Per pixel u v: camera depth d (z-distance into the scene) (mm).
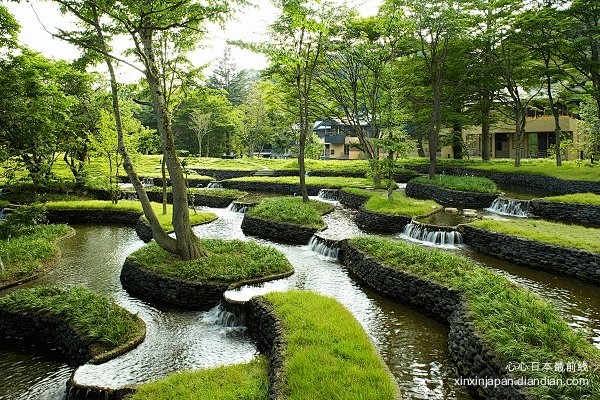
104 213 25953
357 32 26078
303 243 19562
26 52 21172
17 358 10641
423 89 35031
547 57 30172
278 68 26109
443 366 9164
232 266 14141
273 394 7137
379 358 8266
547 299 12242
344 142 63969
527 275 14391
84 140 29328
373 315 11875
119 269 16531
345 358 8133
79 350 10164
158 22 13516
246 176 43750
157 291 13430
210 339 10883
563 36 26234
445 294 11445
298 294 11445
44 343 11242
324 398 6875
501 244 16219
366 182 33656
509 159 42938
